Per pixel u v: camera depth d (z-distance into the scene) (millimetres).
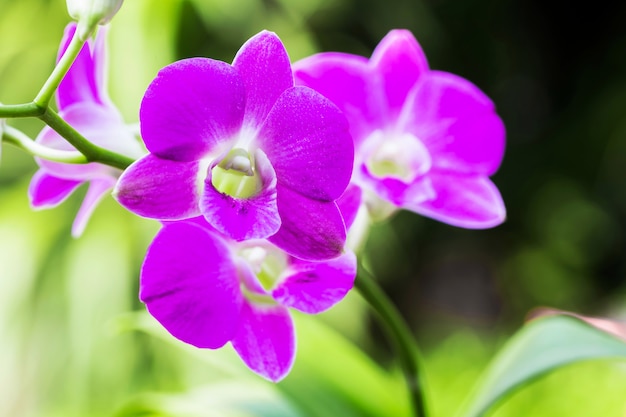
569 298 1718
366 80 452
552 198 1755
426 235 1741
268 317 416
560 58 1826
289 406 510
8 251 1088
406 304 1771
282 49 397
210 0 1147
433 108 464
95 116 427
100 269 1073
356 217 430
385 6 1496
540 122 1832
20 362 1083
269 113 398
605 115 1685
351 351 519
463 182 469
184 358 1081
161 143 390
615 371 818
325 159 396
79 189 1098
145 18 1025
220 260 408
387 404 504
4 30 1105
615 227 1759
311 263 412
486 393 483
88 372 1059
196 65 388
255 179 404
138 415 527
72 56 397
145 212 395
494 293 1791
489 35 1695
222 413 509
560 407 844
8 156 1160
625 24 1765
